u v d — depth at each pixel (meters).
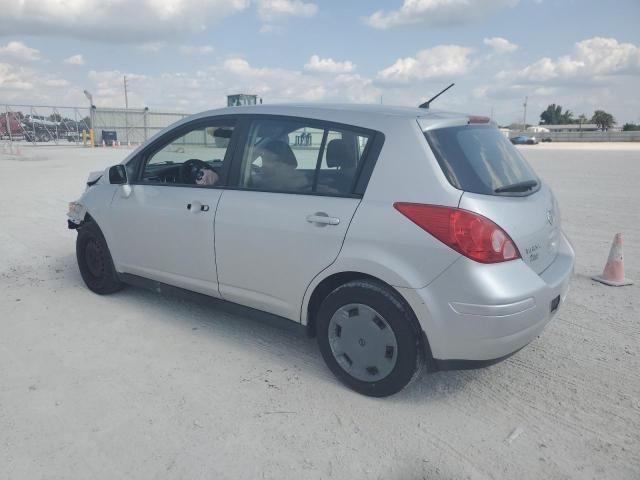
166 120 45.56
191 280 4.02
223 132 3.87
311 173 3.34
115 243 4.54
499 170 3.20
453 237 2.76
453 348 2.87
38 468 2.54
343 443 2.75
